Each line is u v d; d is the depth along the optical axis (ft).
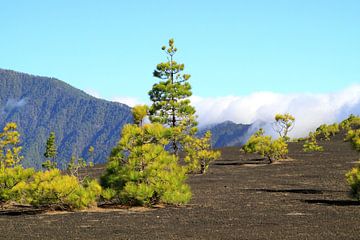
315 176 112.16
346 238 40.55
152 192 66.64
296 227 46.78
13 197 70.79
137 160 68.64
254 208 63.36
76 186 66.39
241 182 105.40
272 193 82.79
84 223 52.80
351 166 132.67
